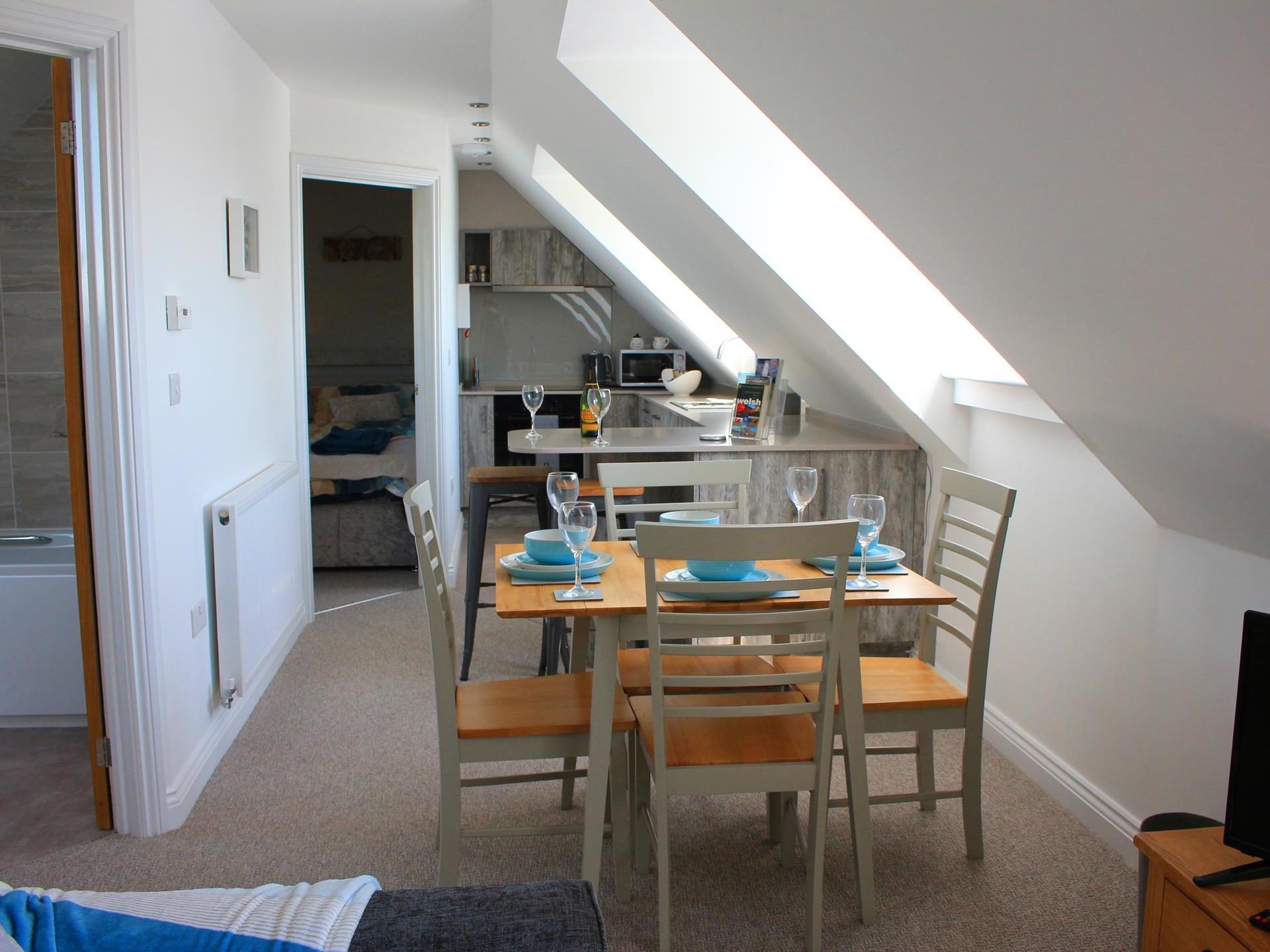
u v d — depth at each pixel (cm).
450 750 234
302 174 489
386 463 601
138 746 278
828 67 191
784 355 499
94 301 263
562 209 675
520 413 788
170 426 293
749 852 274
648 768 264
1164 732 258
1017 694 333
